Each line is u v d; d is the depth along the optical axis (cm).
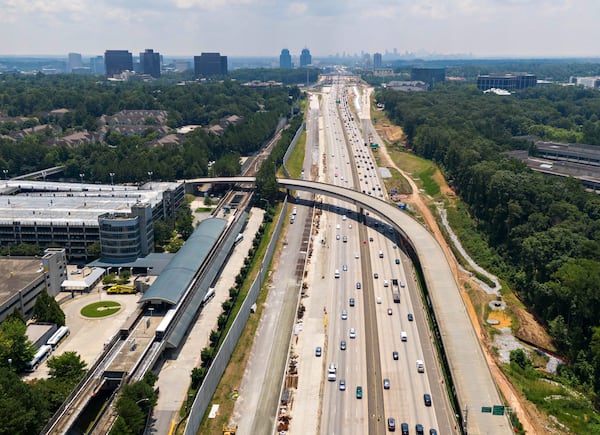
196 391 18288
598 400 19288
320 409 18100
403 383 19462
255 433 16988
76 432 16650
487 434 16525
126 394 16400
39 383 17125
